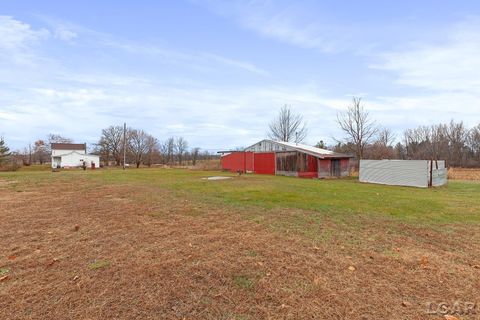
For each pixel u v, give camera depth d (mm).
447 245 4402
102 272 3352
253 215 6531
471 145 38969
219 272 3348
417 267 3506
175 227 5465
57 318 2404
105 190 11461
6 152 42000
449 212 6984
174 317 2428
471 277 3209
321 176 21172
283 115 44062
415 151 42719
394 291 2883
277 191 11031
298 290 2904
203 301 2695
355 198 9281
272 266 3527
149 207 7578
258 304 2639
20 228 5449
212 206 7695
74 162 51781
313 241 4559
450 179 20484
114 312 2498
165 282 3088
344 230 5238
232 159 31516
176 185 13352
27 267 3516
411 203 8312
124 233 5062
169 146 65250
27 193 10695
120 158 56500
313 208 7375
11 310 2518
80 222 5926
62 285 3014
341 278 3186
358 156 29016
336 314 2465
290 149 23375
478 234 5027
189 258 3801
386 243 4477
